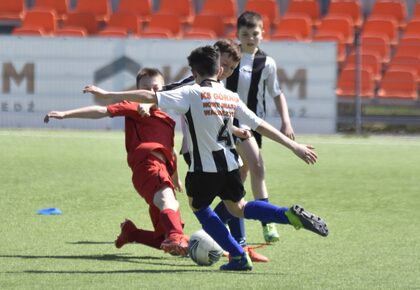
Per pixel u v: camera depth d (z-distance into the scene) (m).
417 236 22.44
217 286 16.20
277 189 31.02
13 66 49.84
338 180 33.41
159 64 49.16
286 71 49.09
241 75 23.06
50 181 31.86
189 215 25.80
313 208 27.17
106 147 42.50
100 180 32.31
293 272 17.75
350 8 61.66
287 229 23.53
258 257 18.92
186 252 17.92
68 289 15.84
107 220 24.48
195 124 17.59
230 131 17.95
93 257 19.34
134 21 60.69
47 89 49.75
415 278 17.22
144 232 19.88
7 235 21.91
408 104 51.84
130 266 18.33
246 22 22.98
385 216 25.75
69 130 49.75
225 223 20.06
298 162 38.81
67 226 23.39
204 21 60.06
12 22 62.88
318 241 21.73
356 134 49.66
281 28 59.41
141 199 28.33
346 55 58.25
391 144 45.81
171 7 63.09
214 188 17.81
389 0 63.38
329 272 17.77
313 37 57.59
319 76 48.91
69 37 49.44
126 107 19.42
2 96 50.00
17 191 29.53
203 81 17.91
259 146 22.94
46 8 63.66
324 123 49.25
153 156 19.25
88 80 49.56
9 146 42.19
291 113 49.19
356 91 49.66
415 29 58.88
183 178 33.16
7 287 15.96
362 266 18.47
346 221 24.81
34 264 18.33
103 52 49.38
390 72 53.31
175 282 16.55
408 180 33.59
